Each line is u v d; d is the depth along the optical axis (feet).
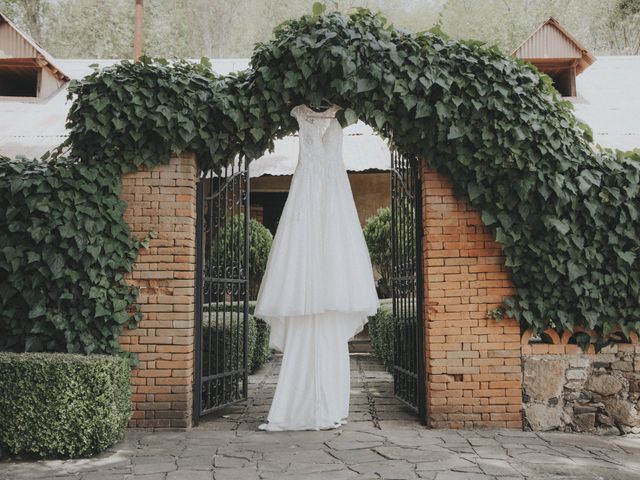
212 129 17.93
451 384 17.66
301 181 18.31
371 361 34.19
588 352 17.90
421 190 18.84
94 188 17.15
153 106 17.44
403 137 18.13
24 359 14.73
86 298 16.99
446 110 17.24
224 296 20.03
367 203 45.39
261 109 17.74
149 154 17.83
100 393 14.74
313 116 18.57
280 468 13.41
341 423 18.04
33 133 32.04
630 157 18.12
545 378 17.75
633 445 16.06
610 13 83.10
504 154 17.40
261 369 31.27
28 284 16.88
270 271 17.92
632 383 17.70
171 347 17.54
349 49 16.98
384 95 17.46
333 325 18.34
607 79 39.86
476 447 15.30
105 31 81.97
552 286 17.60
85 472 13.28
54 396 14.55
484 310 17.87
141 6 29.37
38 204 16.56
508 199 17.57
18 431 14.44
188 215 17.94
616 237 17.47
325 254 17.84
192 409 17.98
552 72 36.81
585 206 17.43
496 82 17.49
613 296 17.67
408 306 19.89
